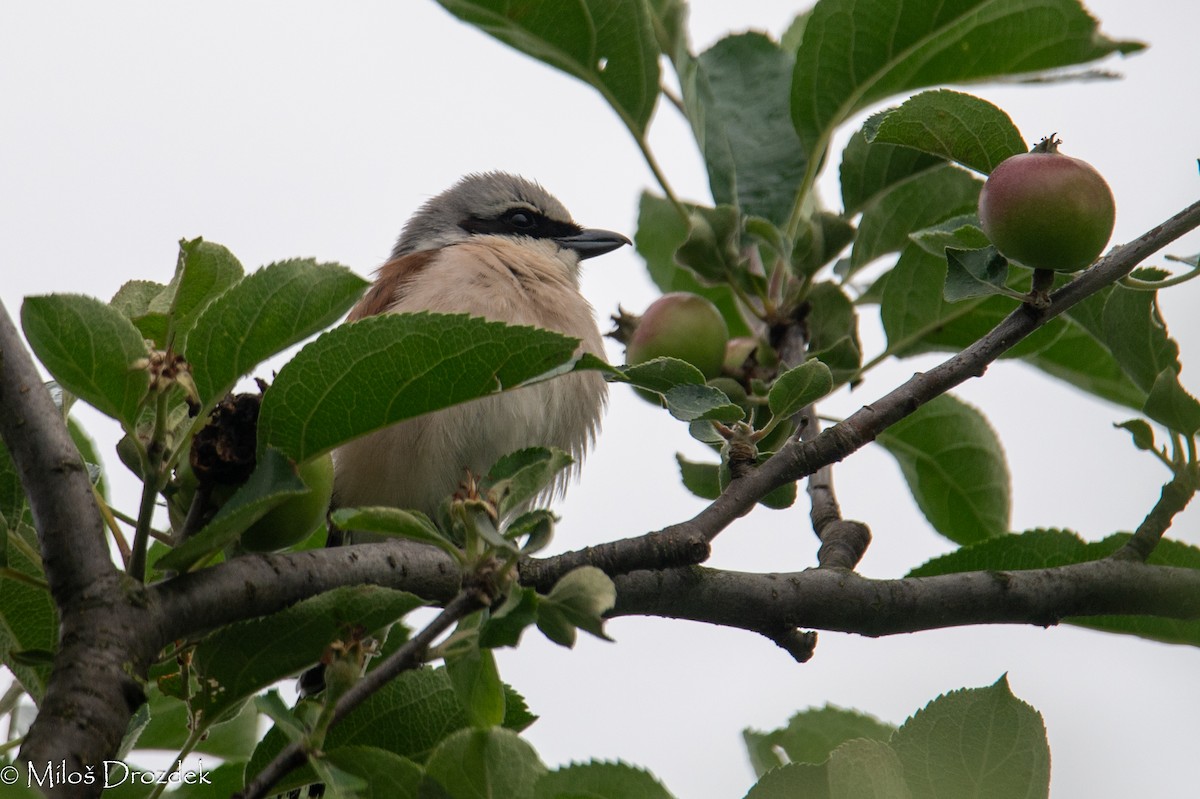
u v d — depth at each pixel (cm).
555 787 450
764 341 792
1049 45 800
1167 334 665
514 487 503
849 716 565
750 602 627
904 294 821
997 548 694
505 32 794
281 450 503
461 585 484
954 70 816
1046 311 577
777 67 910
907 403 588
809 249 809
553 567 574
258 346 484
